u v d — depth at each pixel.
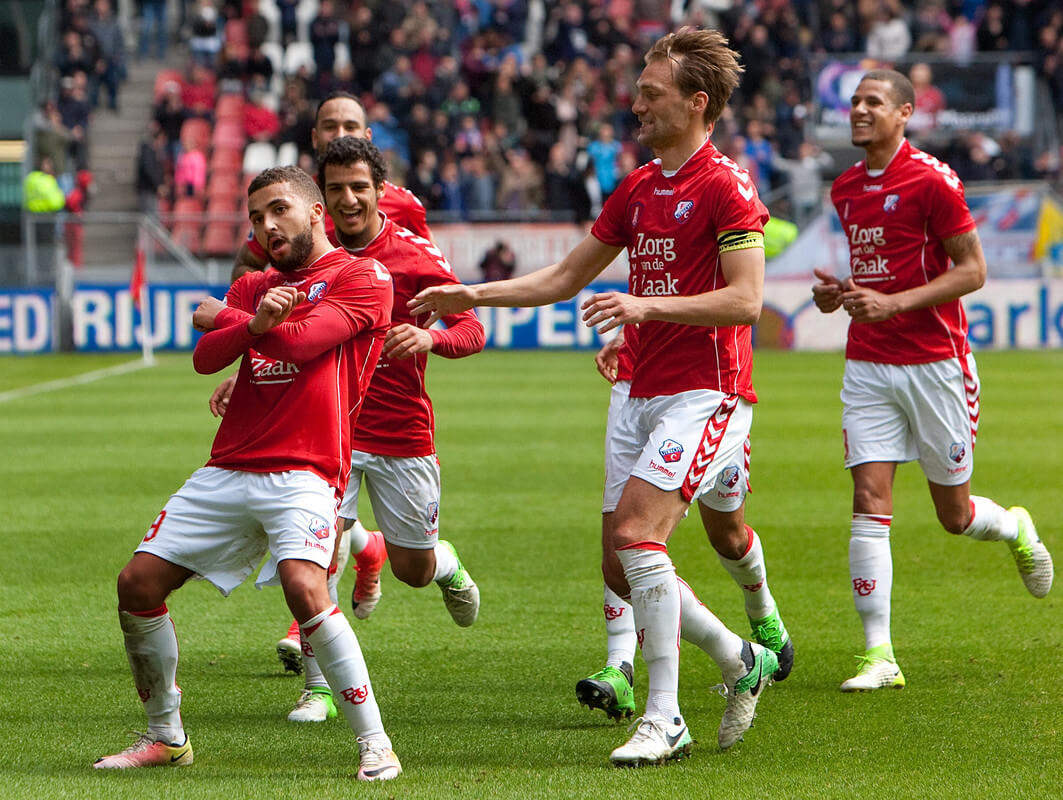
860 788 11.28
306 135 68.19
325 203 14.88
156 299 62.25
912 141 67.31
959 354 15.92
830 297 15.80
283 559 11.66
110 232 62.59
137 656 11.98
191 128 74.31
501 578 20.16
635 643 14.20
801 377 49.47
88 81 74.44
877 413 15.90
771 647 14.92
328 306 12.08
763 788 11.30
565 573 20.45
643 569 12.26
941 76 67.19
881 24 74.06
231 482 11.95
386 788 11.29
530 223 63.94
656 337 12.88
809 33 76.50
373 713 11.77
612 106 72.00
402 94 69.81
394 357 12.60
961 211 15.60
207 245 62.59
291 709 14.22
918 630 17.22
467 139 68.31
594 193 63.69
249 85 73.69
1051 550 21.67
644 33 77.50
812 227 62.59
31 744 12.87
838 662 15.88
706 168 12.68
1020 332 62.09
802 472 29.44
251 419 12.09
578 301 63.31
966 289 15.50
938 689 14.63
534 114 67.94
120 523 24.23
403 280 14.88
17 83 73.06
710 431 12.62
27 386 47.75
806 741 12.84
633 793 11.16
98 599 19.05
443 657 16.20
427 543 15.56
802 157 64.50
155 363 56.72
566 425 36.97
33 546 22.38
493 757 12.41
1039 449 32.31
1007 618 17.70
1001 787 11.28
